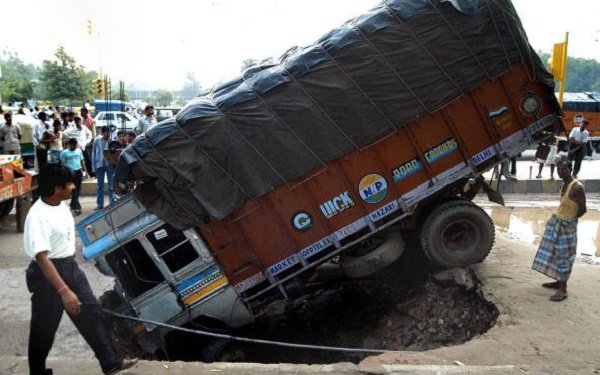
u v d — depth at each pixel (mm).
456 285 7750
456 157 7738
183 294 7305
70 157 12844
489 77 7555
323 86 7234
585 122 15953
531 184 16234
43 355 4406
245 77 7578
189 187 7113
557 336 5816
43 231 4039
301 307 8836
